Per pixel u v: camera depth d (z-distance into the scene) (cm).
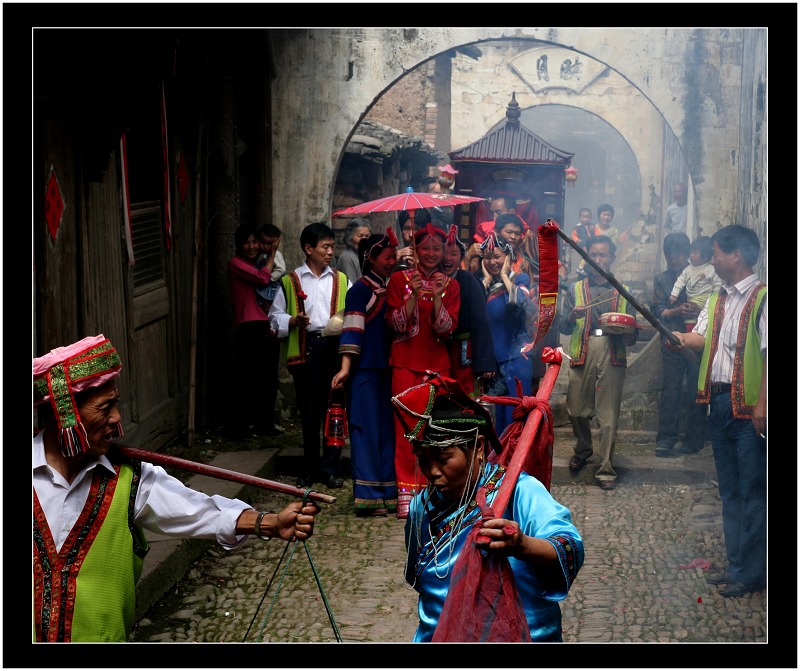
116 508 277
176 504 285
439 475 260
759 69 746
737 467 496
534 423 280
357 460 641
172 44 660
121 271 644
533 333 731
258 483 287
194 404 768
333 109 916
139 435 676
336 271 709
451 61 1983
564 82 2044
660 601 487
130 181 695
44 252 505
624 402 815
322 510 654
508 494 253
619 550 567
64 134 538
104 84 541
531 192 912
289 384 898
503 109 2072
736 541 497
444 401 261
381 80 910
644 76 859
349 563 553
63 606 269
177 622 472
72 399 266
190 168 813
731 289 488
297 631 460
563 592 242
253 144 902
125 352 652
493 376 646
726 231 479
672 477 707
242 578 532
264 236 805
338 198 1203
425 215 800
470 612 241
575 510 648
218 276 844
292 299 698
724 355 489
